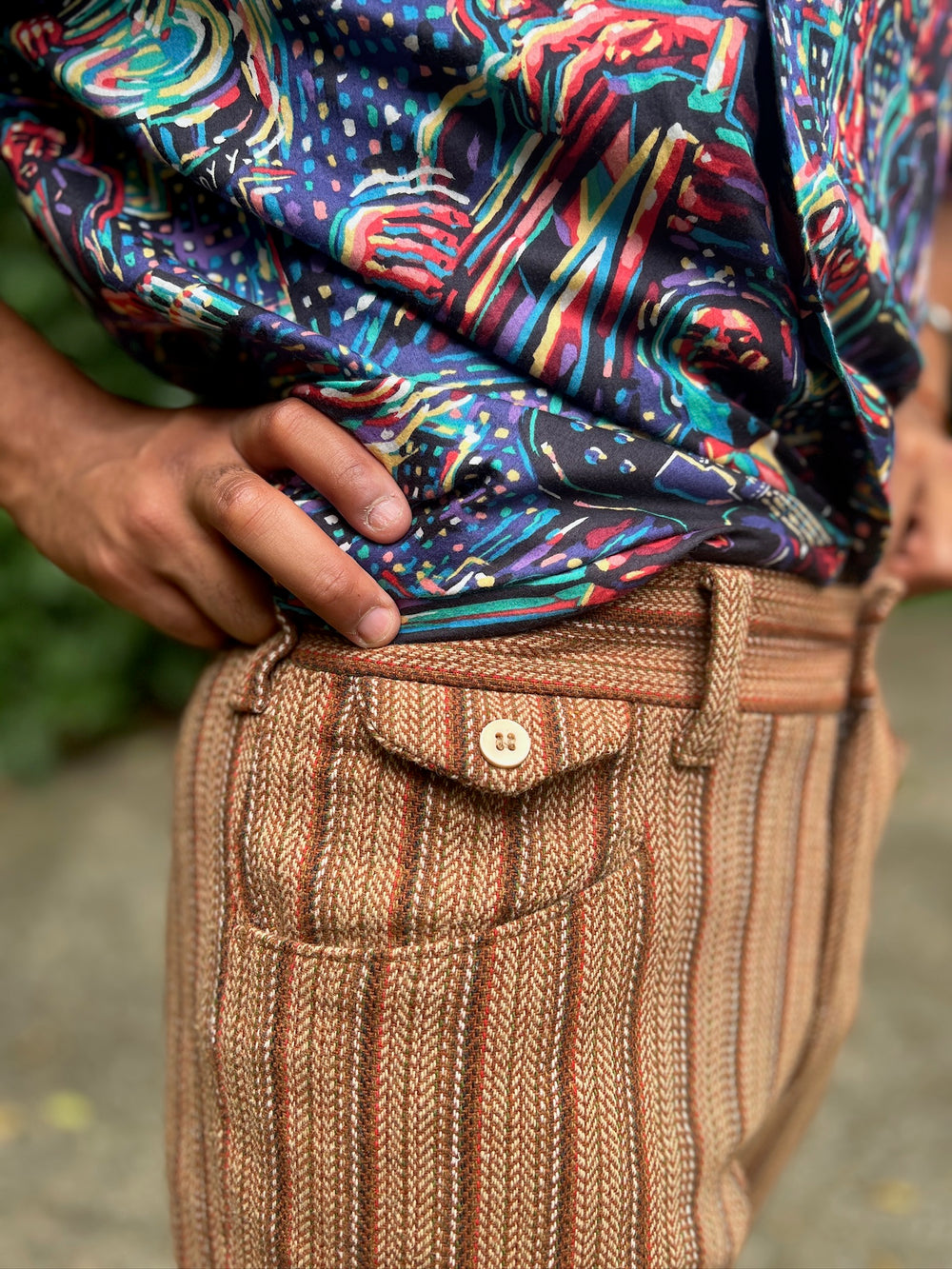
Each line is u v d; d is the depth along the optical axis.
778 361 0.70
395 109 0.65
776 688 0.81
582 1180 0.68
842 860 1.01
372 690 0.67
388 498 0.68
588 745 0.67
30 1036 2.16
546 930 0.67
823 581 0.86
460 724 0.66
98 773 3.14
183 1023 0.80
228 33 0.66
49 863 2.71
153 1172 1.88
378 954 0.66
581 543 0.68
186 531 0.76
